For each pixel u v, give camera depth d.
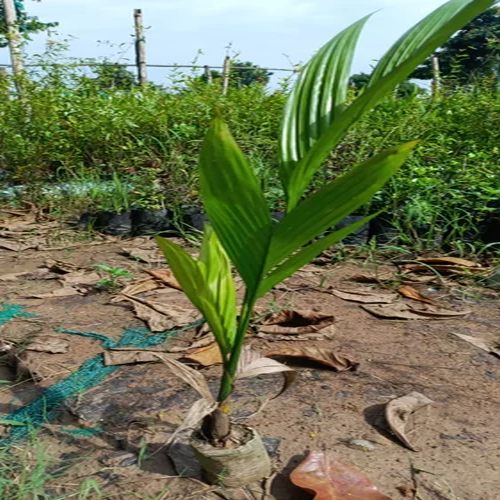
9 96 6.48
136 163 6.02
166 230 5.23
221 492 2.01
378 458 2.19
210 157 1.58
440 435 2.34
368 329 3.28
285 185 1.81
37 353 2.95
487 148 5.71
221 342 1.93
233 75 7.13
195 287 1.81
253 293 1.86
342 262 4.39
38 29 8.28
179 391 2.62
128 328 3.27
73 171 6.22
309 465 2.06
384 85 1.57
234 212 1.69
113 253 4.72
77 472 2.13
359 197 1.63
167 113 6.20
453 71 6.96
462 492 2.03
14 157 6.10
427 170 4.95
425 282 4.00
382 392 2.63
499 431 2.37
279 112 6.11
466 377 2.78
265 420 2.41
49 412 2.49
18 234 5.18
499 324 3.38
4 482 2.02
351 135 5.36
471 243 4.61
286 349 2.88
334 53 1.89
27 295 3.77
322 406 2.51
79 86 6.68
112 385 2.68
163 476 2.10
